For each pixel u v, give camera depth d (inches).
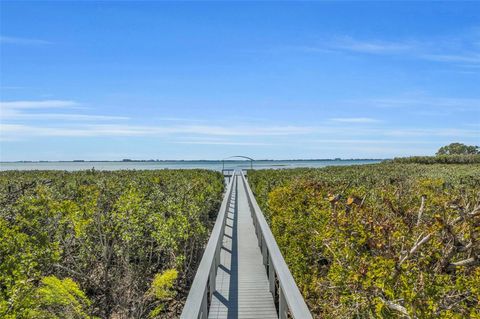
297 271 315.6
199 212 480.1
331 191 357.7
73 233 359.6
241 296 276.1
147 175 938.1
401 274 168.6
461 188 371.2
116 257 380.8
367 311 190.1
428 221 221.3
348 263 208.5
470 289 168.1
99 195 394.0
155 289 324.5
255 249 400.2
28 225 297.3
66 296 257.6
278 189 484.7
